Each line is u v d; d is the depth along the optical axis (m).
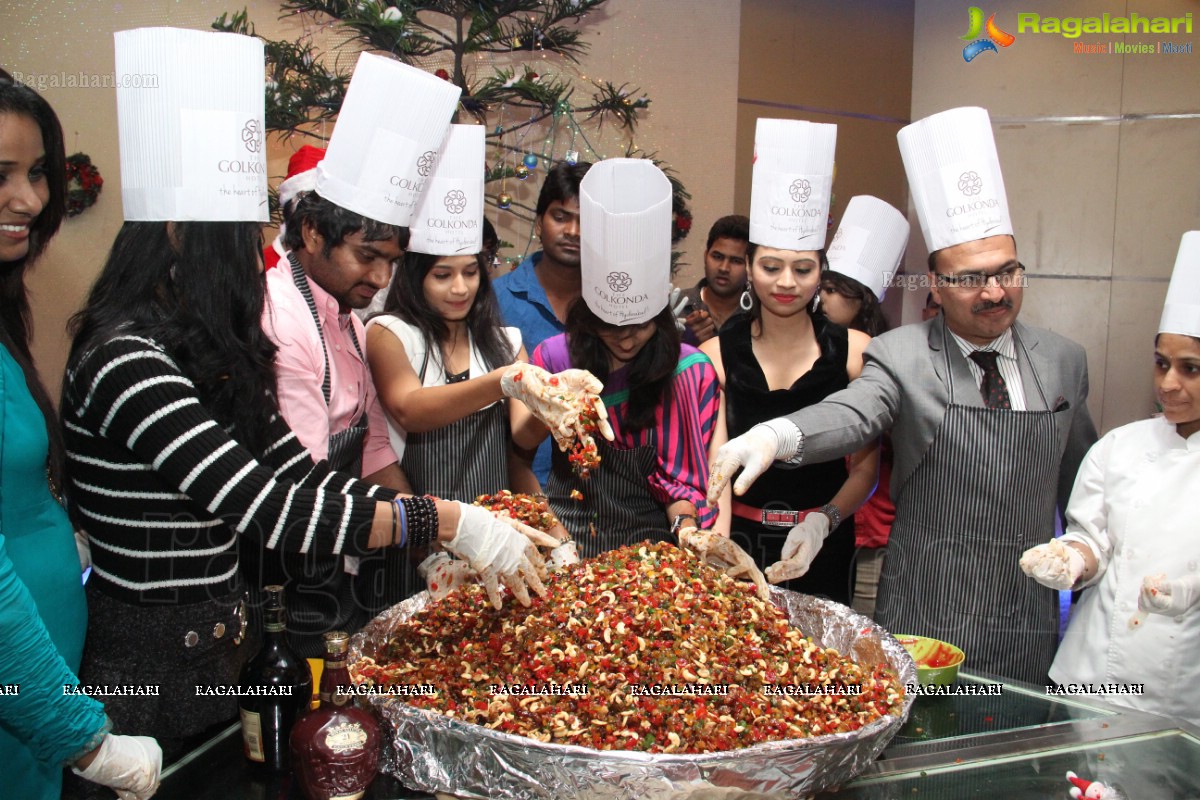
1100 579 2.16
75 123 4.36
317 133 4.59
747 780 1.31
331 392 1.98
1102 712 1.72
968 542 2.24
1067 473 2.43
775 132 2.30
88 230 4.41
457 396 2.05
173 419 1.45
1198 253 1.96
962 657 1.88
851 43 5.43
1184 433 2.09
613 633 1.60
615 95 4.74
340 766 1.32
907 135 2.28
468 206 2.15
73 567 1.53
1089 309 4.71
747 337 2.60
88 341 1.49
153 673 1.53
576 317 2.28
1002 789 1.42
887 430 2.39
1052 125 4.64
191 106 1.48
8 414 1.43
